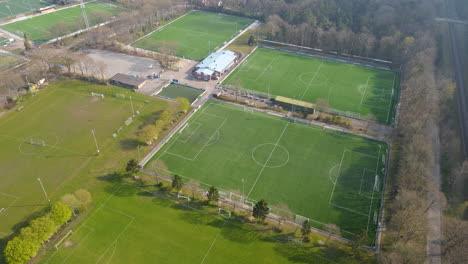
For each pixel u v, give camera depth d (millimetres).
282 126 133625
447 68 174000
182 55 193875
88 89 156000
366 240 86625
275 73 175375
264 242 89188
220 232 91750
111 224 92938
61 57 170750
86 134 127188
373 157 117938
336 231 91375
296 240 89562
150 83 163750
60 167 112062
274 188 105750
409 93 145750
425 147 111000
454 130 128875
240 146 122750
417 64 165500
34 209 97188
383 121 138125
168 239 89438
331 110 140625
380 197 102562
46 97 148875
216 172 111562
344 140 126062
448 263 81938
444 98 141250
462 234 85625
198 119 137000
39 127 130250
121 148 121000
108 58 187625
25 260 80875
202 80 168250
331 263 84125
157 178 108375
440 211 97062
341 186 106438
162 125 127312
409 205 92375
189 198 101188
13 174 108750
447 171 111125
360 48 190750
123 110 141750
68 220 93250
